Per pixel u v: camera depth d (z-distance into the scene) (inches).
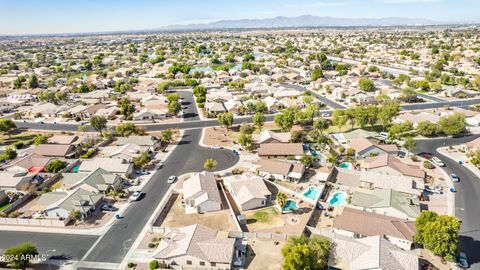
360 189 3420.3
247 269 2368.4
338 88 7647.6
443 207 3100.4
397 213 2913.4
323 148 4500.5
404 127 4798.2
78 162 4266.7
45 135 5226.4
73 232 2844.5
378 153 4165.8
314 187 3538.4
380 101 6776.6
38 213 3120.1
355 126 5403.5
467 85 7824.8
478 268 2340.1
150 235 2780.5
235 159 4298.7
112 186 3538.4
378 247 2299.5
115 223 2967.5
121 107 6604.3
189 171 3991.1
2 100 7475.4
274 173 3725.4
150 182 3735.2
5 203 3378.4
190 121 6008.9
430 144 4616.1
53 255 2554.1
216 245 2452.0
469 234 2719.0
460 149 4394.7
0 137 5354.3
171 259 2397.9
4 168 4025.6
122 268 2411.4
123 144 4709.6
